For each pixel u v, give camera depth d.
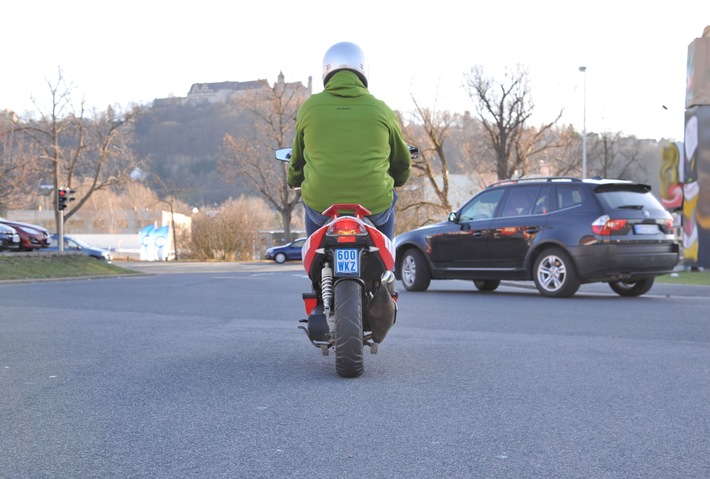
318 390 4.55
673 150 33.47
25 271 21.48
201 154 98.19
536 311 9.23
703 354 5.89
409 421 3.81
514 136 48.09
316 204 5.11
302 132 5.21
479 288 14.13
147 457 3.22
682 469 3.07
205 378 4.93
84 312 9.37
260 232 65.56
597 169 49.25
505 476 2.98
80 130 56.34
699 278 17.22
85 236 70.00
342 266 4.86
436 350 6.11
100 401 4.27
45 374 5.07
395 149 5.39
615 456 3.24
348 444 3.41
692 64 21.34
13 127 53.88
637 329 7.48
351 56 5.28
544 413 3.98
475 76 48.06
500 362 5.53
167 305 10.50
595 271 10.98
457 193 55.25
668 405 4.16
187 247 64.19
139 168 59.81
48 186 59.22
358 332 4.80
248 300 11.43
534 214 11.77
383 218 5.22
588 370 5.20
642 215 11.18
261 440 3.47
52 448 3.36
